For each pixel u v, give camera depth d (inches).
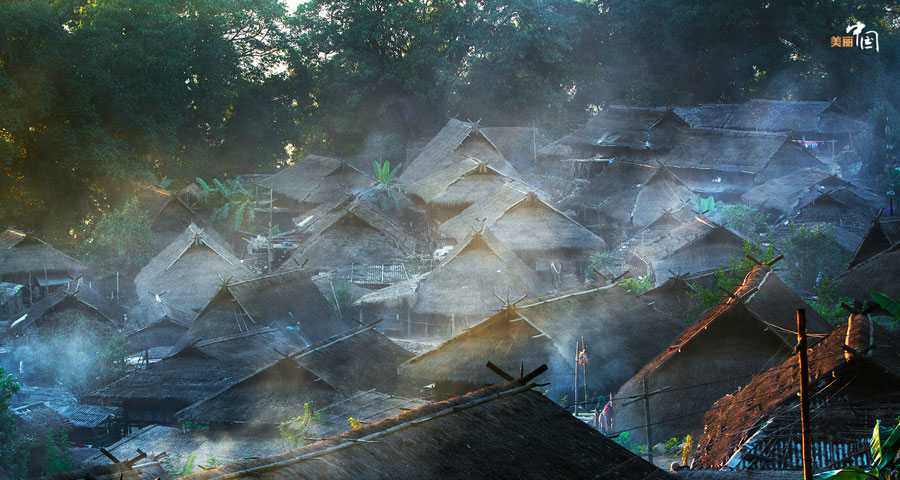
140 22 2443.4
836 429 563.8
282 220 2389.3
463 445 452.1
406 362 975.0
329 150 3277.6
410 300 1343.5
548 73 3166.8
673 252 1519.4
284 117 3132.4
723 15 3021.7
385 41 3078.2
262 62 3097.9
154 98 2431.1
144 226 1871.3
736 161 2314.2
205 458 834.8
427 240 2089.1
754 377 735.1
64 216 2119.8
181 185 2694.4
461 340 966.4
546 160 2913.4
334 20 3125.0
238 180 2691.9
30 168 2123.5
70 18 2559.1
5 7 2007.9
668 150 2628.0
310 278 1406.3
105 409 1059.3
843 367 591.8
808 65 3083.2
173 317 1375.5
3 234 1827.0
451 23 3006.9
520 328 952.3
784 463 558.9
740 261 1275.8
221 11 2810.0
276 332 1188.5
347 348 1035.9
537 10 2989.7
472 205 1959.9
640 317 1048.8
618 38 3287.4
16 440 832.9
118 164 2154.3
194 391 1005.2
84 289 1392.7
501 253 1413.6
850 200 1856.5
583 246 1708.9
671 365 836.6
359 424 703.1
